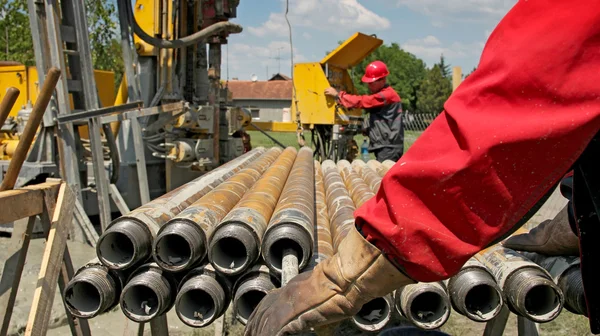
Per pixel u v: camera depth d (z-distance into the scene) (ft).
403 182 4.00
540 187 3.76
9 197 7.93
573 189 4.73
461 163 3.76
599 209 4.28
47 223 8.79
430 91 213.87
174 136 22.35
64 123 18.81
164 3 22.52
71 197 9.33
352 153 36.06
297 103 31.94
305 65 32.32
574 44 3.59
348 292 4.56
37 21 18.17
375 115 27.78
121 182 21.83
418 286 7.28
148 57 22.99
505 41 3.87
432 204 3.92
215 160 23.65
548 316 7.11
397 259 4.15
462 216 3.87
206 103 24.47
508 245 8.57
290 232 7.30
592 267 4.94
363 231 4.41
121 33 20.58
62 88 18.57
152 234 7.57
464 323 14.92
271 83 213.25
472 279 7.32
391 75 223.92
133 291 7.61
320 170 20.48
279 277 7.44
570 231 7.32
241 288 7.30
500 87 3.76
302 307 4.81
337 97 31.04
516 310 7.30
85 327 9.87
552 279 7.39
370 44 34.42
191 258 7.26
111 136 20.07
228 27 20.79
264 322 5.04
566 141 3.63
